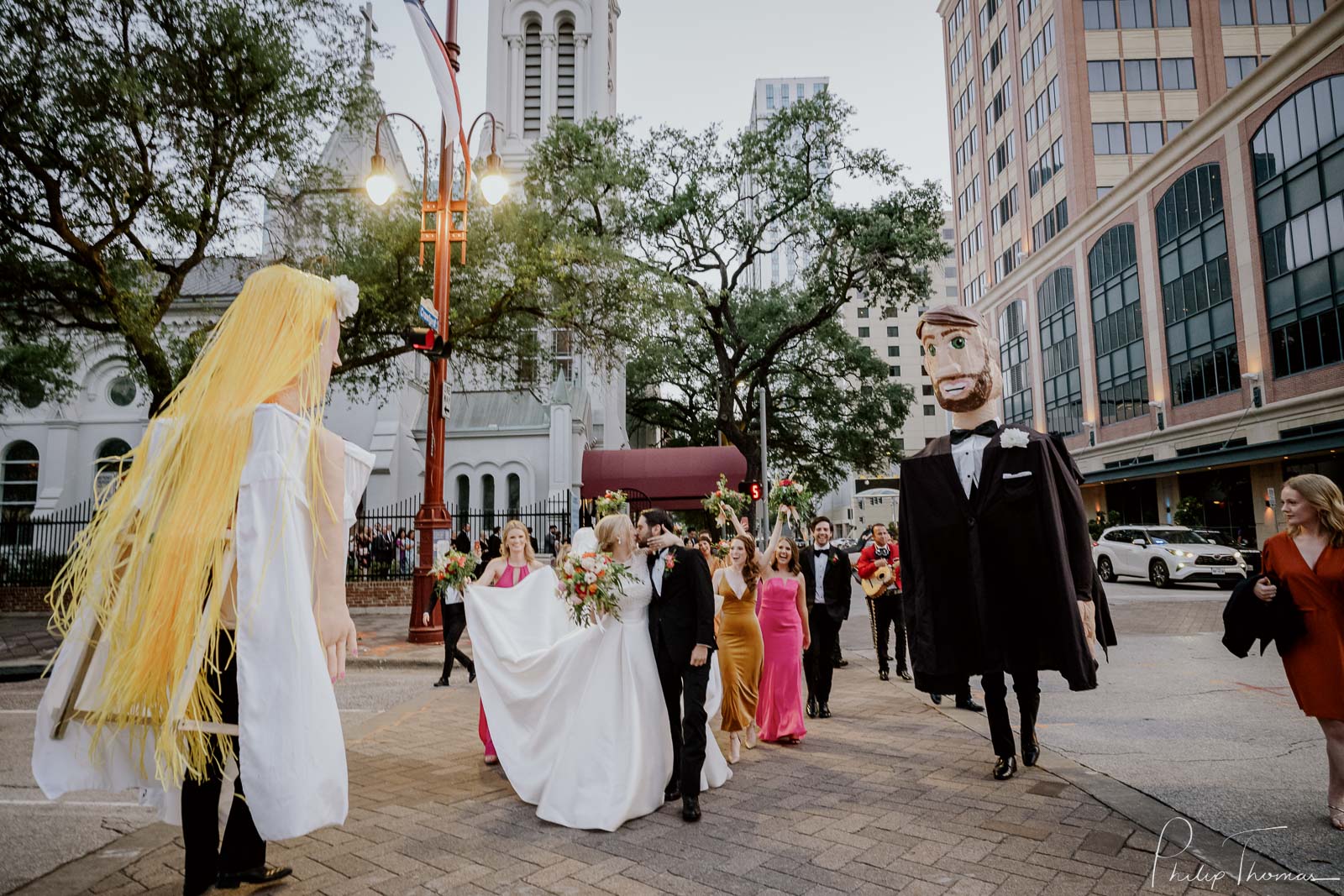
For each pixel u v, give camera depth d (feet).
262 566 8.09
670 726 15.02
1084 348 125.59
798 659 19.89
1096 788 14.62
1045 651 15.92
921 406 308.60
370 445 88.07
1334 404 80.23
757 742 19.86
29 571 65.87
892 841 12.26
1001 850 11.73
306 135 44.24
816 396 112.16
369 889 10.56
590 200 67.87
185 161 40.29
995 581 16.44
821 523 23.52
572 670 14.78
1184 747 17.58
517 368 66.54
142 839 12.44
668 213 90.48
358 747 19.74
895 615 30.14
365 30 45.06
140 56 37.99
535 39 135.74
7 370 65.57
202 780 8.25
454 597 29.71
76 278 43.37
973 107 176.35
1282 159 86.69
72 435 90.33
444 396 43.39
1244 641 13.17
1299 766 15.76
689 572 14.71
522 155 128.57
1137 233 111.65
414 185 55.36
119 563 8.21
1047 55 140.97
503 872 11.23
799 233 96.48
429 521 41.96
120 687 7.64
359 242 51.60
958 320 17.80
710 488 93.09
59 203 37.40
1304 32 81.82
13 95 34.40
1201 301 99.14
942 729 20.75
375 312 49.65
